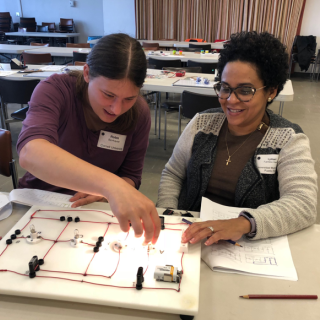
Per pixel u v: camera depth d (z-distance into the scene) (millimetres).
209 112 1241
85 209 920
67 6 9414
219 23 7867
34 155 771
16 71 3279
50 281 638
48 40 9172
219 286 706
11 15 9805
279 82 997
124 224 649
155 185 2623
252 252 818
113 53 771
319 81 7582
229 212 998
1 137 1365
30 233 785
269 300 670
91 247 746
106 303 602
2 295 651
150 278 654
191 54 5121
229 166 1146
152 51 5398
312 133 3867
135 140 1265
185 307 587
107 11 8430
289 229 887
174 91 2809
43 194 1035
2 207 973
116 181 685
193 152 1225
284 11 7418
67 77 1100
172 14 8047
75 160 737
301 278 737
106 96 823
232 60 973
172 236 807
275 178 1073
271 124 1103
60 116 1084
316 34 7609
